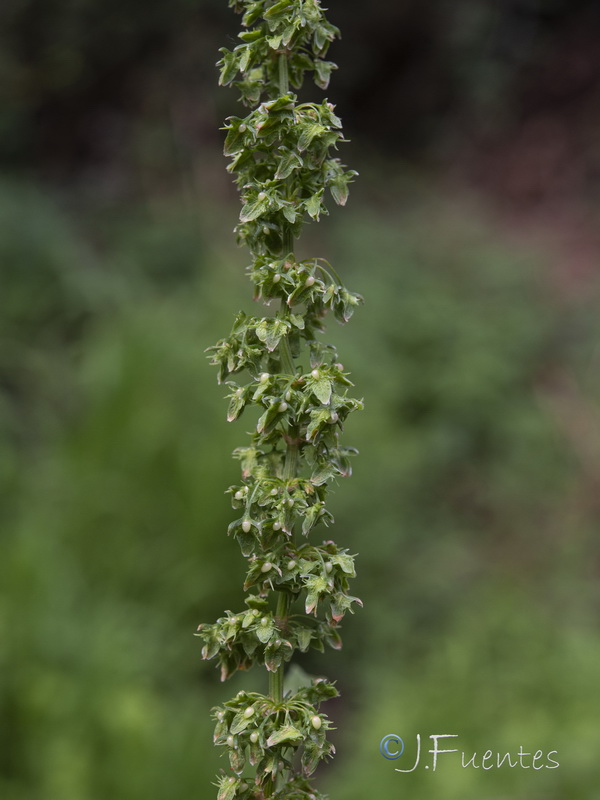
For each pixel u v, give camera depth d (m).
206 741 4.16
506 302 9.21
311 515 1.38
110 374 5.99
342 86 13.29
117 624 4.70
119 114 11.49
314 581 1.36
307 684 1.82
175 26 11.30
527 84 13.37
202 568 5.13
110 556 5.14
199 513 5.23
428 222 10.80
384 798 4.07
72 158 11.14
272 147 1.42
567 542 6.97
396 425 7.09
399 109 13.47
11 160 10.86
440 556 6.23
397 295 8.77
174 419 5.69
